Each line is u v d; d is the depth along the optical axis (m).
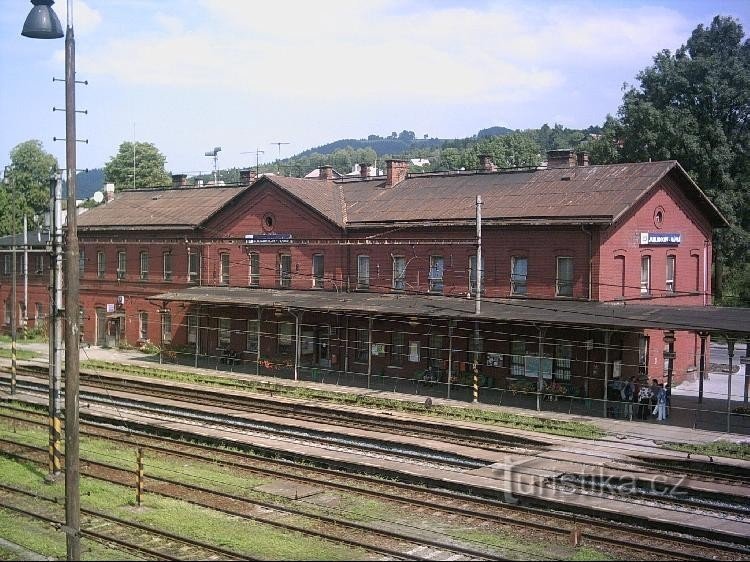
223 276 48.75
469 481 21.50
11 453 25.39
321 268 43.97
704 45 61.97
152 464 24.33
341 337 42.12
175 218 51.91
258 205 46.47
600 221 33.69
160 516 18.80
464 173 43.75
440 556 16.41
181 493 21.02
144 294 53.09
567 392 33.72
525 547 16.88
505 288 37.06
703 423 29.50
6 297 63.94
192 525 18.08
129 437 28.45
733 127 59.06
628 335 33.66
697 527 17.62
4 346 55.94
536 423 29.22
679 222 39.44
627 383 31.78
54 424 22.78
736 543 17.03
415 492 21.27
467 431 28.08
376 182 46.97
